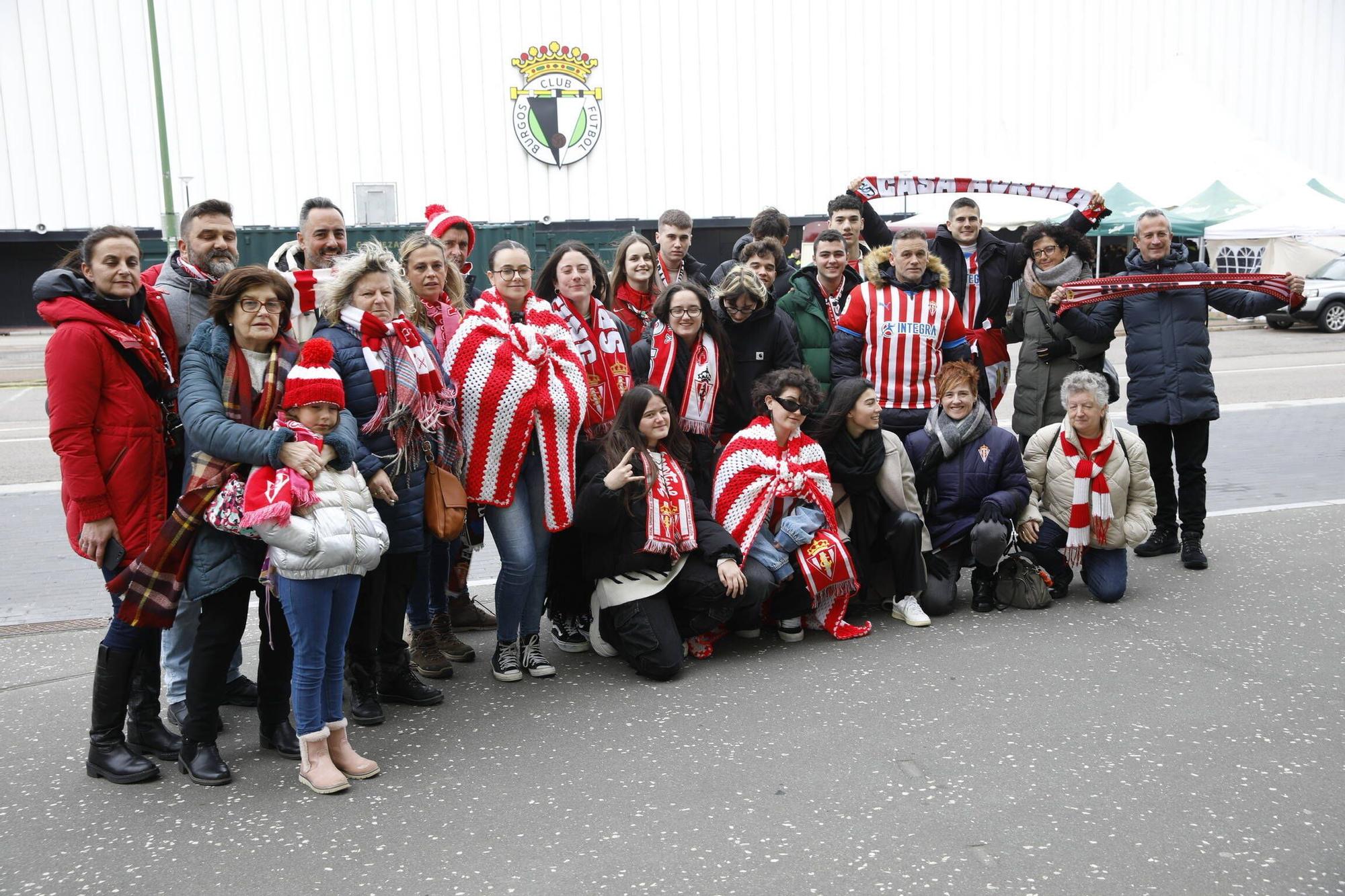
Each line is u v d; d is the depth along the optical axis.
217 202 4.32
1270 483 8.29
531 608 4.79
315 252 4.94
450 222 5.40
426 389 4.20
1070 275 6.41
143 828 3.48
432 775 3.82
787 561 5.00
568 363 4.68
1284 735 3.96
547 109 29.83
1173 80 22.39
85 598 6.14
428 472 4.28
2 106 27.34
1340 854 3.18
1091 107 32.84
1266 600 5.52
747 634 5.19
